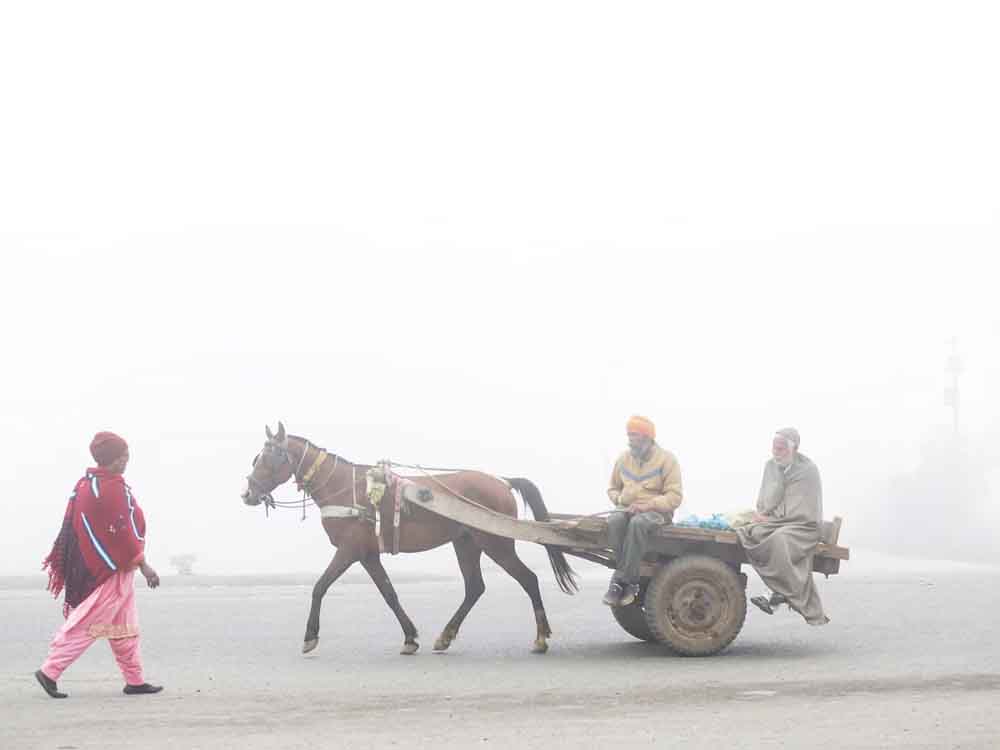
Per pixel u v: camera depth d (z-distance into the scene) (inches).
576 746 313.1
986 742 313.1
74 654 406.0
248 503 526.3
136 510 413.1
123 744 320.5
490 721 353.7
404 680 438.6
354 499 520.4
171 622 632.4
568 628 609.0
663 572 492.1
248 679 444.5
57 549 410.9
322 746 316.5
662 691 406.9
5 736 333.4
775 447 510.6
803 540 499.5
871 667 460.4
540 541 511.2
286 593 823.1
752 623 618.2
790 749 305.9
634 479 502.9
